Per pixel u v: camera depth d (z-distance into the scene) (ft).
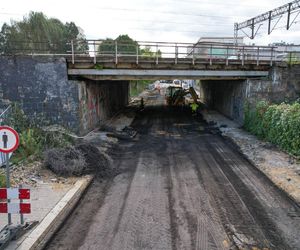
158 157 53.57
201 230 27.76
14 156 45.55
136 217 30.30
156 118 102.22
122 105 131.13
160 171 45.52
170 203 33.71
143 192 37.06
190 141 66.90
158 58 73.15
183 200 34.55
